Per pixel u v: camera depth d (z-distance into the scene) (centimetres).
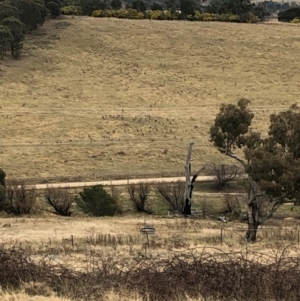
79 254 1905
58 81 8875
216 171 5094
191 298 1142
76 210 4209
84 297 1170
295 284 1167
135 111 7819
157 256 1612
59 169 5678
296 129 2825
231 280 1178
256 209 2809
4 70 8919
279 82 9569
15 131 6788
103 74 9431
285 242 2492
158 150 6347
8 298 1135
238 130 3275
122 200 4531
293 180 2650
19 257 1382
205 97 8688
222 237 2664
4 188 4041
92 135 6781
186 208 4216
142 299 1152
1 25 9475
